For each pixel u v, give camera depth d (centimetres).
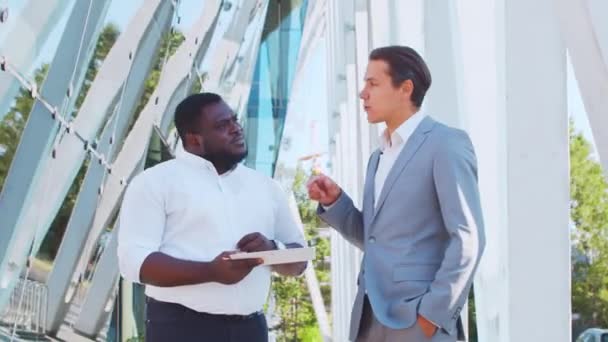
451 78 631
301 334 3328
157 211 391
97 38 733
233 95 1827
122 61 862
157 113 1170
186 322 391
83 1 652
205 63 1414
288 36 2006
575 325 1966
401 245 366
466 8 559
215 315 393
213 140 404
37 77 597
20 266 679
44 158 660
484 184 541
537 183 440
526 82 441
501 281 482
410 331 355
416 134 372
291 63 2009
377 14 962
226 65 1625
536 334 444
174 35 1098
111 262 1092
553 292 443
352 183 1653
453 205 353
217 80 1588
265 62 2006
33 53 573
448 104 632
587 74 289
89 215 899
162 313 394
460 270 349
